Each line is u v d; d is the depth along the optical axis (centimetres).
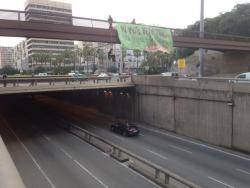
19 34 3225
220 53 8431
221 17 9975
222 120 3425
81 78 4644
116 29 3894
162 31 4384
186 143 3609
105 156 3091
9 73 13600
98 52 12800
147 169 2609
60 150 3350
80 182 2417
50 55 13575
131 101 5094
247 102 3106
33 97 8406
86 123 5006
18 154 3234
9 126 4825
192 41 4916
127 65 12888
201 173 2575
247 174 2544
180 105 4047
